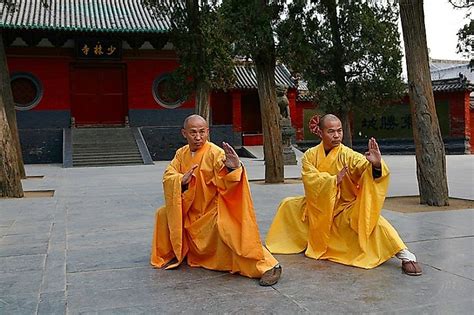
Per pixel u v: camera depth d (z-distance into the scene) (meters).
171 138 33.03
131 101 34.47
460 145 34.84
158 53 34.84
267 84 14.98
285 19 14.45
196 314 3.85
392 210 8.95
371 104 26.53
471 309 3.83
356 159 5.30
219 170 4.88
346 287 4.45
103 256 5.83
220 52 19.88
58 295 4.37
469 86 34.22
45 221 8.51
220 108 37.66
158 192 12.94
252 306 4.00
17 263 5.55
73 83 34.19
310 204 5.41
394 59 25.53
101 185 15.41
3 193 12.25
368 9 24.34
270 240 5.88
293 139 36.75
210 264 5.13
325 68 25.52
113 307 4.04
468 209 8.91
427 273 4.82
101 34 32.28
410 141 36.28
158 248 5.34
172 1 20.22
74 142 29.95
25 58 32.62
